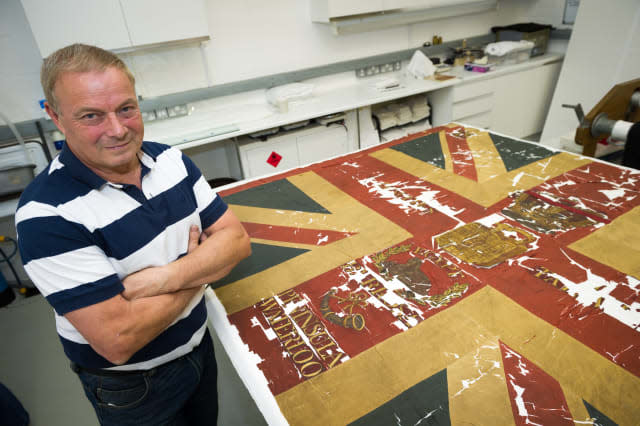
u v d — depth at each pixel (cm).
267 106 326
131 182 88
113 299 80
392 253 132
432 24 394
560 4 406
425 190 168
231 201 175
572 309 103
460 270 121
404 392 87
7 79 246
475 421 79
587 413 79
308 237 145
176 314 91
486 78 362
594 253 122
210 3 287
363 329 104
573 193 154
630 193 150
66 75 69
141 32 240
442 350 96
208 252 97
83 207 78
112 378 94
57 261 74
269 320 110
